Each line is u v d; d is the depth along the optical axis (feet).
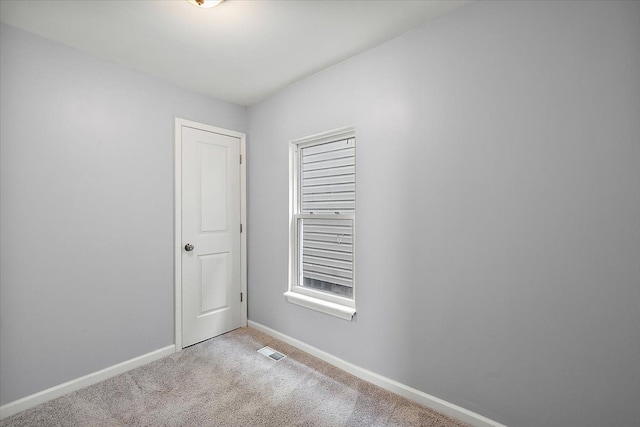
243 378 6.84
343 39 6.27
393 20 5.67
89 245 6.64
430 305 5.79
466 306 5.35
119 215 7.11
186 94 8.48
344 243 7.58
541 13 4.58
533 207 4.67
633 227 3.94
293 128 8.39
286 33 6.02
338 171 7.74
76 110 6.46
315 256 8.30
